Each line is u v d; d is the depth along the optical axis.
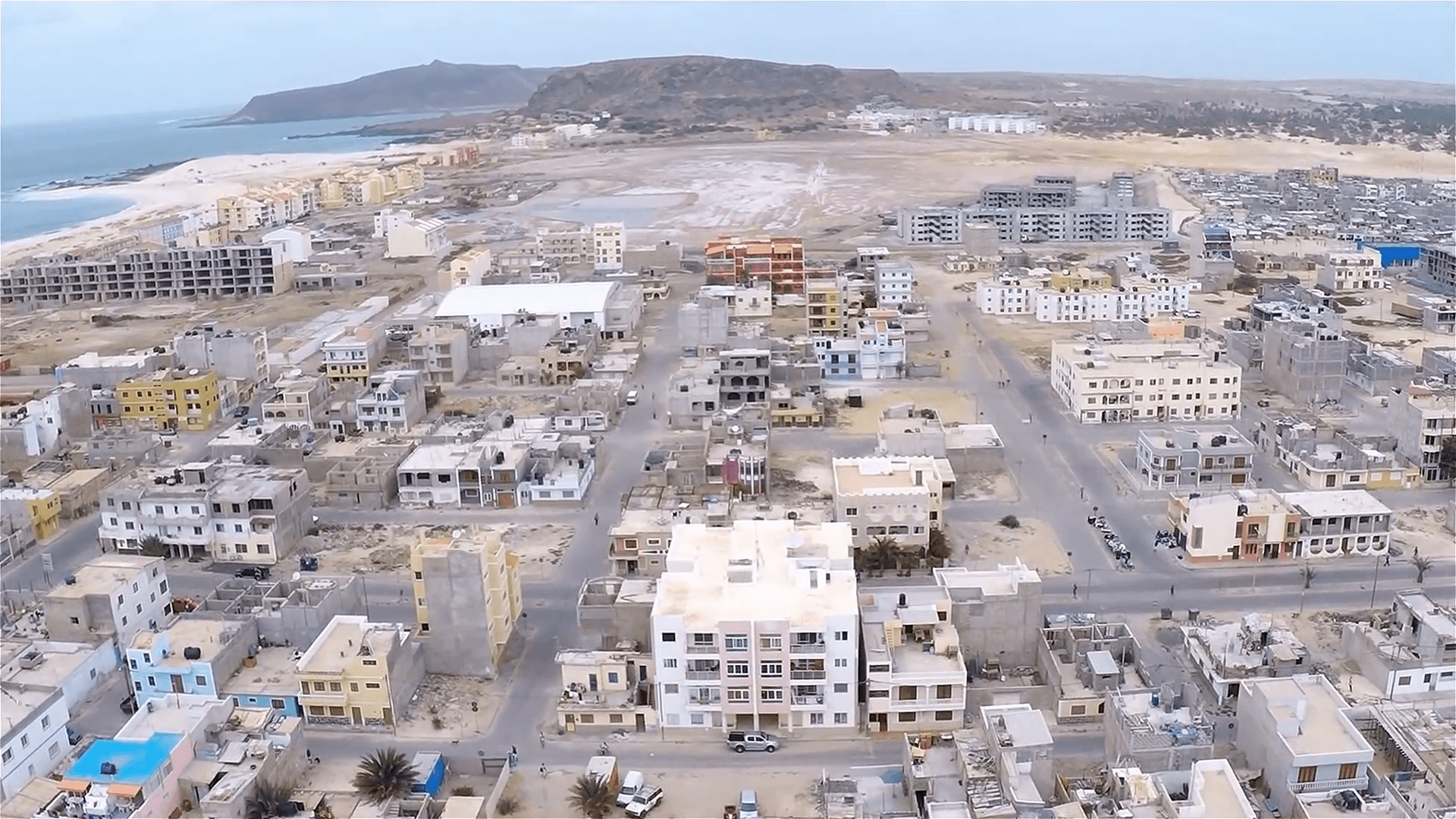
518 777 117.75
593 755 120.94
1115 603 150.00
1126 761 106.94
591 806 110.19
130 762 107.12
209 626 135.25
